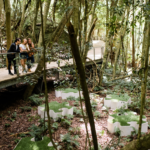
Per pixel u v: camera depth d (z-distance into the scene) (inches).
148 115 202.4
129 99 235.8
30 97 231.3
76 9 84.6
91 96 260.4
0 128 167.9
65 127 172.1
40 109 197.8
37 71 225.5
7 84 198.1
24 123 180.2
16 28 335.3
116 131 160.6
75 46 40.9
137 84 207.6
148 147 44.8
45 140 139.6
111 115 184.2
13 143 144.9
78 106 226.1
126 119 172.2
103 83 335.9
